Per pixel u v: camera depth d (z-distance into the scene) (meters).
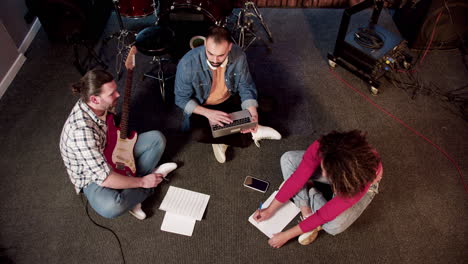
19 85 2.59
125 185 1.68
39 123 2.34
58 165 2.12
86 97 1.45
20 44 2.80
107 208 1.69
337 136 1.25
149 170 1.97
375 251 1.78
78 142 1.48
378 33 2.51
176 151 2.19
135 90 2.55
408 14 2.89
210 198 1.97
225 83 1.97
